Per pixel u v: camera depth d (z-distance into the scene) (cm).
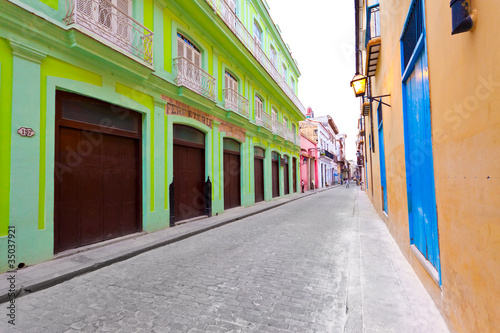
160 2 730
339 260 442
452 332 199
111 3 570
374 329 212
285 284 346
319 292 320
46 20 440
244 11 1267
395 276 324
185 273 396
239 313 272
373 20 652
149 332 240
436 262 255
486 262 143
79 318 267
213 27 920
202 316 267
